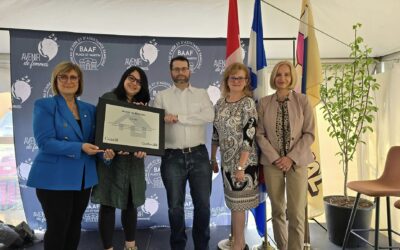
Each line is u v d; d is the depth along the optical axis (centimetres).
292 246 210
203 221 219
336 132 295
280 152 208
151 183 305
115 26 289
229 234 292
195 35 316
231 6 236
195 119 214
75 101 198
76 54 283
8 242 261
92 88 286
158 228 309
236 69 210
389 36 301
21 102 279
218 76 296
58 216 184
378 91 351
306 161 205
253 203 209
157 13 259
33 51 277
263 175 222
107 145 193
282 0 244
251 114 206
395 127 328
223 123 210
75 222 197
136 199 210
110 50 287
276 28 293
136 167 212
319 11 259
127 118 203
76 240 199
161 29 297
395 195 213
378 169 354
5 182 329
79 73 194
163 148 210
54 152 180
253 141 207
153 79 292
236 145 206
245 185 205
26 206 290
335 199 301
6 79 327
